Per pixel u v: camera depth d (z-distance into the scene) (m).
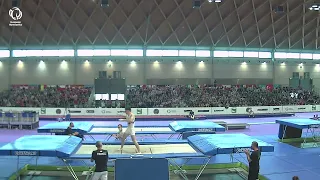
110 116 27.22
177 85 35.91
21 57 34.25
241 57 36.91
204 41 35.28
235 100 33.09
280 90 37.22
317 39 37.53
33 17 30.88
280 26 34.88
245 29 34.50
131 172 6.29
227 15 32.69
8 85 34.53
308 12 33.72
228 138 10.43
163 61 35.75
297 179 6.42
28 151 8.27
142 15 31.92
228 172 10.06
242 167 10.61
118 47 34.56
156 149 10.59
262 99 34.00
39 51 34.28
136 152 10.10
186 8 31.70
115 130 14.61
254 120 27.06
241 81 37.28
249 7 32.34
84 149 10.33
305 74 39.06
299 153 12.92
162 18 32.41
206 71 36.56
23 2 29.72
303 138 16.22
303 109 33.53
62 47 34.06
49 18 31.14
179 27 33.12
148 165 6.37
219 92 35.16
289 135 16.20
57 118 26.78
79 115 27.64
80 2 30.16
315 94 38.00
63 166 10.20
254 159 7.89
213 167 10.55
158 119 27.34
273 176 9.56
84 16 31.45
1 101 30.89
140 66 35.47
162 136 17.73
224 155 12.27
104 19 31.91
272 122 25.19
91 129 14.57
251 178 7.90
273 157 12.13
